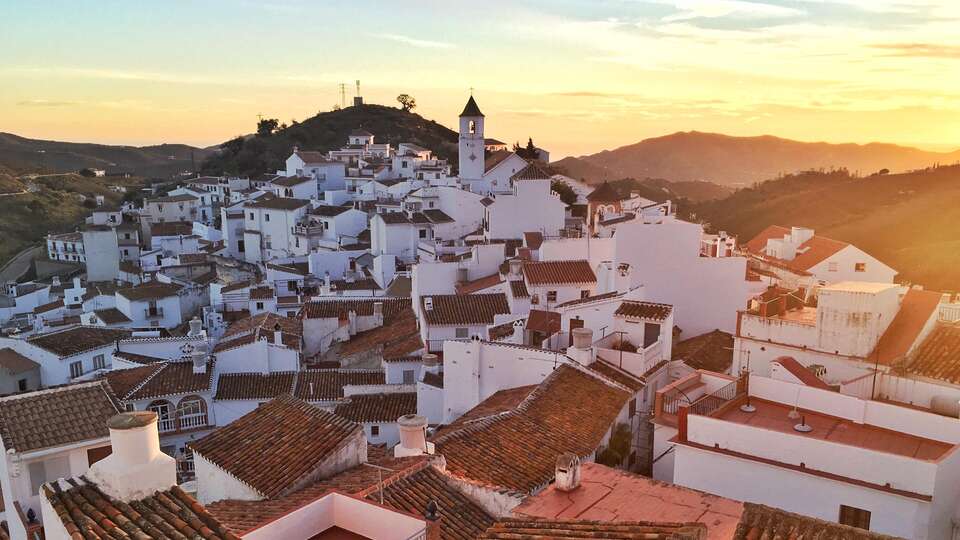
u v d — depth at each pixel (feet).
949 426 79.66
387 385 160.66
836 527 50.49
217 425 160.86
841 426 85.61
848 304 107.55
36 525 73.41
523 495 71.51
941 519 71.67
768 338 117.08
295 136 596.29
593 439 101.19
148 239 426.51
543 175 307.17
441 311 165.89
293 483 76.18
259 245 356.59
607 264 164.45
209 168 592.60
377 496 68.23
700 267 179.11
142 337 212.43
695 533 47.83
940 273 284.61
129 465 48.85
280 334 177.99
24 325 262.88
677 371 129.39
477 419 106.73
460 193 293.84
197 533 46.39
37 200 557.33
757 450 79.30
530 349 126.21
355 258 295.89
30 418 81.25
